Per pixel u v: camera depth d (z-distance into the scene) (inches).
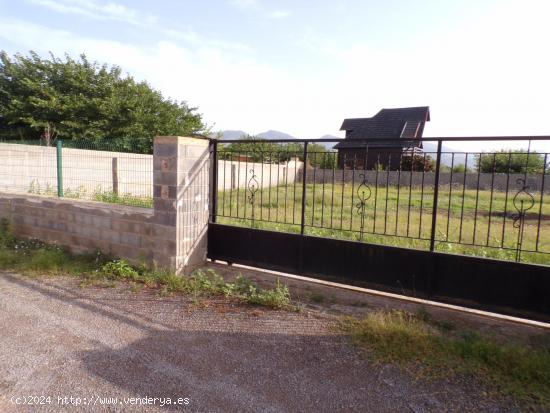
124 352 116.3
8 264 205.6
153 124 850.1
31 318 139.8
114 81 865.5
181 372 106.0
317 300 166.7
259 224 303.7
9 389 95.4
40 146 379.2
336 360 114.8
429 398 96.4
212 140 208.2
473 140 144.9
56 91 782.5
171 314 147.6
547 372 104.3
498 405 93.9
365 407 92.5
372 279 168.6
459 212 433.1
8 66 788.6
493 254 231.8
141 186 446.3
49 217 239.8
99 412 87.4
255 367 109.9
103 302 157.9
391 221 350.9
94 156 412.5
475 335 129.9
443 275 152.9
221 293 170.9
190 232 199.2
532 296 136.6
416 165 232.8
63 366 107.1
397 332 127.6
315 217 355.9
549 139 132.5
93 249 221.1
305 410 90.8
